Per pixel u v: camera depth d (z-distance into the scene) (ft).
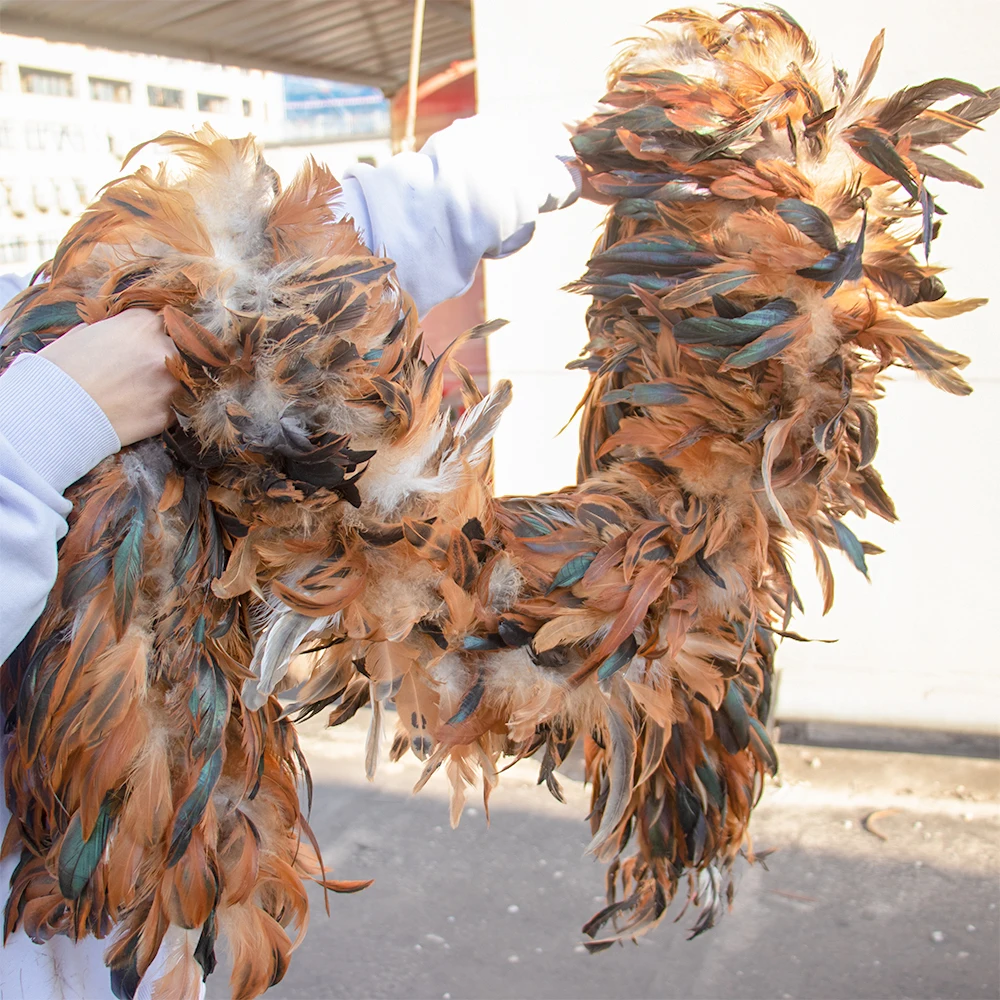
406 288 2.90
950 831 7.34
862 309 2.60
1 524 2.00
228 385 2.24
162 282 2.29
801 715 8.50
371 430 2.35
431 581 2.47
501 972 6.05
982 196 7.06
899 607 8.16
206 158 2.49
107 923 2.38
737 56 2.83
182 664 2.31
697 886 3.34
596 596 2.53
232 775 2.51
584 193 3.05
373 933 6.42
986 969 5.96
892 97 2.68
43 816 2.38
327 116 19.54
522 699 2.56
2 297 2.70
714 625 2.77
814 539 2.72
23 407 2.10
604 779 3.19
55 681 2.21
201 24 15.03
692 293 2.48
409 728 2.71
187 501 2.30
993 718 8.18
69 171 15.17
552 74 7.59
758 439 2.57
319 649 2.65
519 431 8.57
